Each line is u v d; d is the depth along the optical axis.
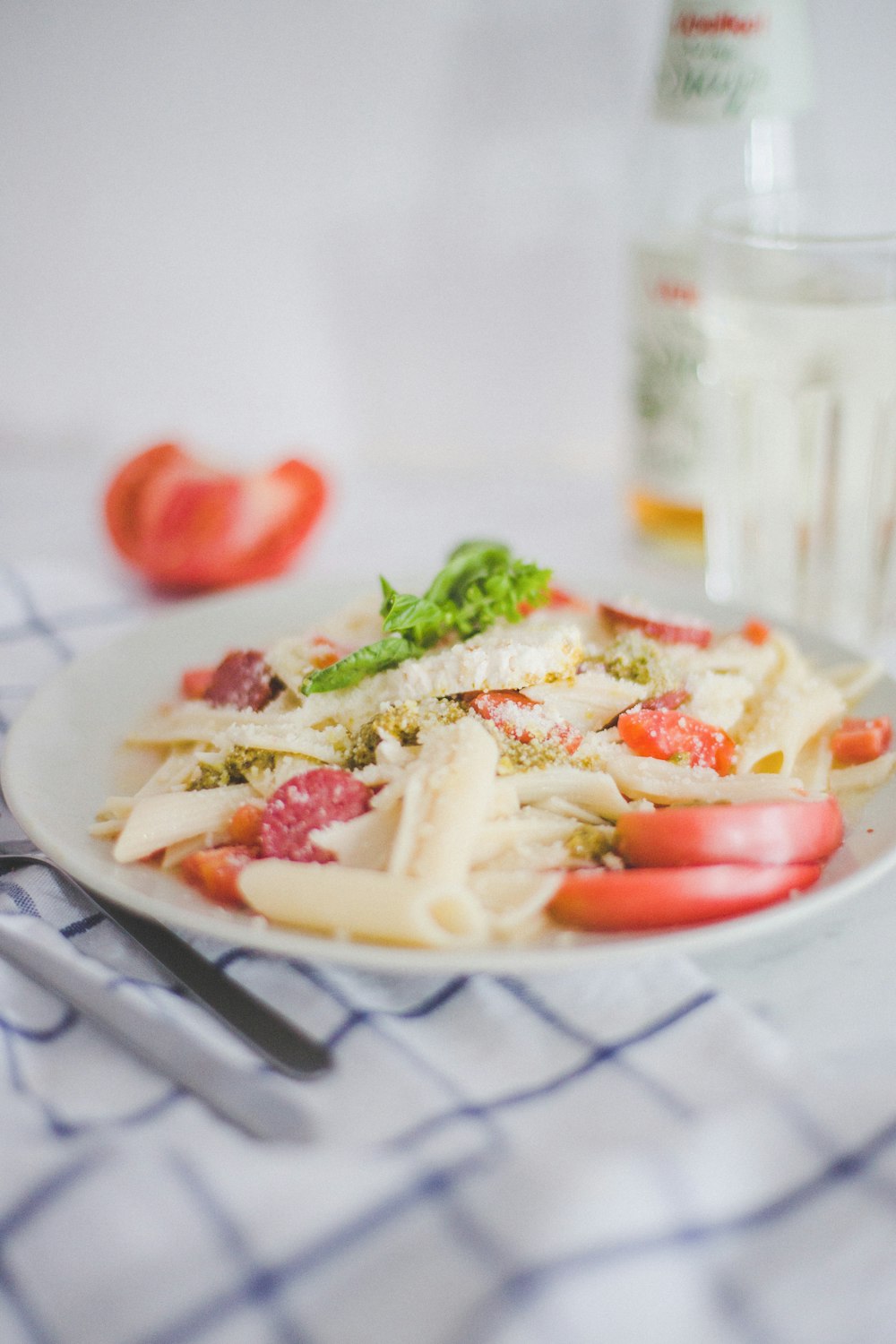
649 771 0.44
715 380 0.61
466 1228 0.33
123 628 0.59
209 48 0.68
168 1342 0.32
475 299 0.76
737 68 0.60
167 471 0.66
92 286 0.76
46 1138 0.35
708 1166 0.34
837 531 0.61
